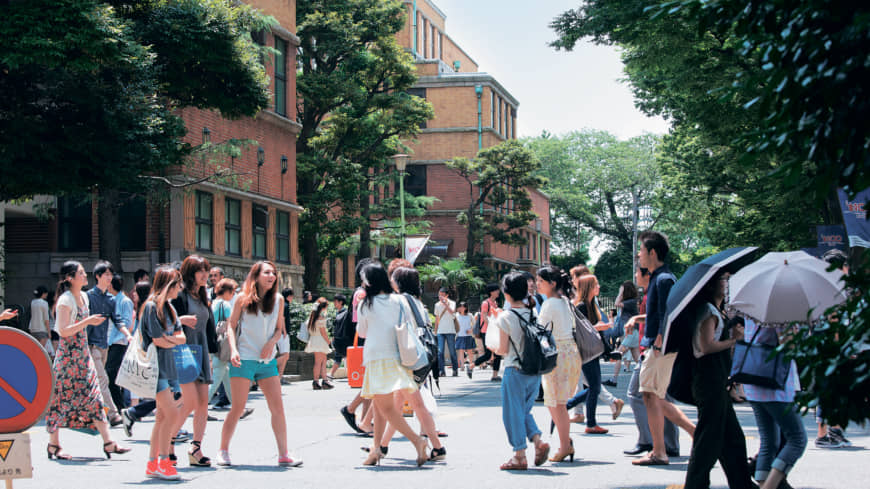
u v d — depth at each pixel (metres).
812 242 21.25
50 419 9.02
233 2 25.81
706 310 5.92
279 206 32.81
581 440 10.23
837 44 2.55
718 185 31.64
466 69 78.62
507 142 47.72
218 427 12.11
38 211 25.34
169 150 19.81
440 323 22.64
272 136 32.56
